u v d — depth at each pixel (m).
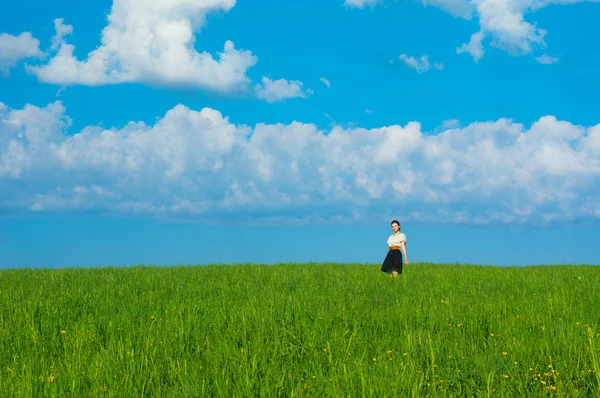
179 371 5.18
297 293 10.36
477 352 5.86
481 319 7.30
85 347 6.28
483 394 4.70
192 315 7.64
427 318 7.66
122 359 5.36
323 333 6.72
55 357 6.07
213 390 4.67
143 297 10.16
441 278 13.73
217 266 18.92
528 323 7.23
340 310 8.05
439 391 4.78
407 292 10.91
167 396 4.60
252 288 11.45
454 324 7.24
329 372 5.21
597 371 4.89
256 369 5.16
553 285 11.86
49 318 7.76
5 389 4.57
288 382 4.99
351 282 12.84
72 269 17.44
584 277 13.52
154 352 5.70
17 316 8.02
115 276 14.41
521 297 10.16
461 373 5.17
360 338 6.61
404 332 6.74
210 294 10.77
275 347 5.95
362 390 4.44
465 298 9.88
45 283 12.58
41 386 4.61
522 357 5.53
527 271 16.31
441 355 5.64
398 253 14.40
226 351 5.75
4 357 5.98
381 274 15.07
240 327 6.95
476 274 15.16
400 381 4.68
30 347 6.39
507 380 4.99
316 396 4.52
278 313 7.68
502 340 6.36
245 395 4.55
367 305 9.19
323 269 17.12
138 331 6.80
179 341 6.23
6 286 12.17
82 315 8.27
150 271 16.36
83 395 4.57
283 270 16.23
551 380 4.97
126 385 4.70
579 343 5.78
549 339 6.08
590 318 7.58
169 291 11.48
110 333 6.86
